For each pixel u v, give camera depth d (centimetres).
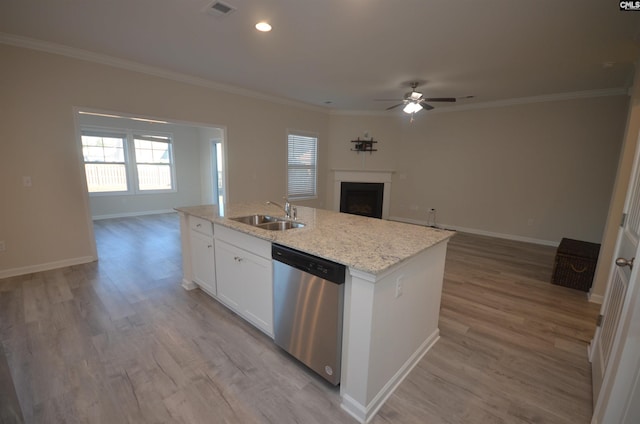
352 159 704
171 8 242
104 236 521
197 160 807
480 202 589
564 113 483
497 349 220
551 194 509
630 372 124
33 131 329
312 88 490
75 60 344
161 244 474
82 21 267
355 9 237
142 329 236
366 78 423
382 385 169
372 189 708
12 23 273
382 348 163
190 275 308
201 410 161
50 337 223
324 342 174
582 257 321
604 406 139
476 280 350
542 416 161
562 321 260
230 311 265
